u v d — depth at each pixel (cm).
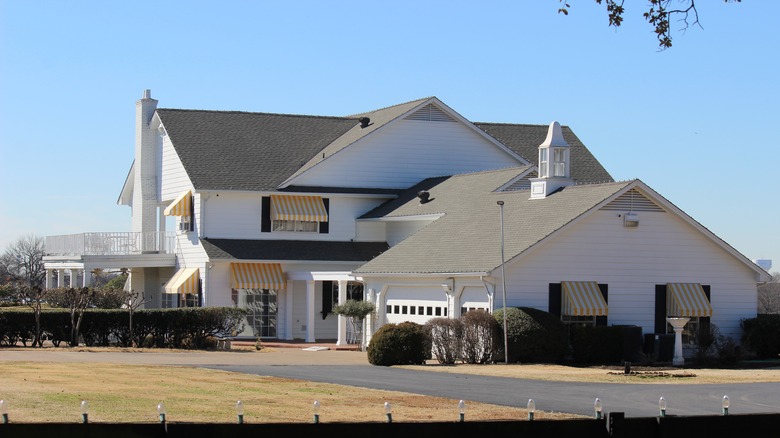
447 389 2694
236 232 5241
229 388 2608
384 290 4494
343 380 2906
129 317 4272
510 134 6306
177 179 5519
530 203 4331
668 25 1975
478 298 3941
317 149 5750
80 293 4341
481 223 4397
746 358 4125
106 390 2481
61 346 4181
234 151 5534
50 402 2203
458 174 5438
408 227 5209
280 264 5166
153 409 2153
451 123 5709
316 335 5200
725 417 1473
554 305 3888
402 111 5609
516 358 3703
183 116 5747
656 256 4075
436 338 3731
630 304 4022
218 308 4397
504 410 2242
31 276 9875
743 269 4247
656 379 3112
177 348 4259
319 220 5328
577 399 2492
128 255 5425
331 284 5244
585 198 4066
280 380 2850
